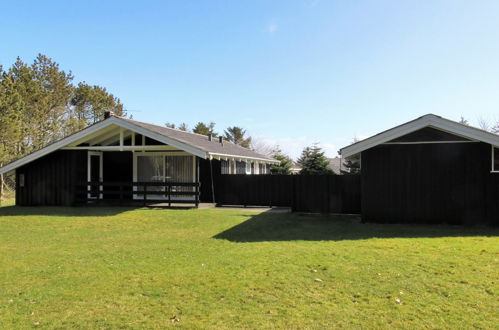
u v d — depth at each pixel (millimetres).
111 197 17062
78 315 4238
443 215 10219
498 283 5086
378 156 10711
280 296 4738
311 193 13109
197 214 12539
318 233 9141
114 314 4254
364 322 3984
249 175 15898
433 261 6223
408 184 10469
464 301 4500
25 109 23953
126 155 16953
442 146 10227
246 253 6996
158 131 14953
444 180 10203
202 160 16391
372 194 10773
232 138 51625
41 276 5707
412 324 3924
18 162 15164
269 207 15602
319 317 4113
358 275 5535
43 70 28109
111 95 35219
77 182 15328
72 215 12578
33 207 15031
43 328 3910
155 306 4469
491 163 9914
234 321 4039
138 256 6945
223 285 5164
